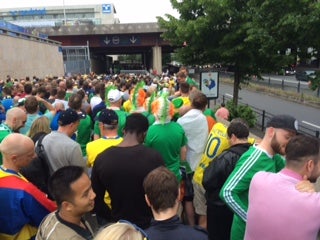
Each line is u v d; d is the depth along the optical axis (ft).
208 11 43.27
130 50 223.51
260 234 7.72
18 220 8.99
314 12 23.59
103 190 10.96
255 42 37.73
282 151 9.52
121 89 32.91
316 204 7.18
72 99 18.24
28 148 9.67
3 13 429.38
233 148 11.94
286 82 110.22
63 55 147.23
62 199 7.78
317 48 25.71
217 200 12.11
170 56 287.28
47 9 435.94
